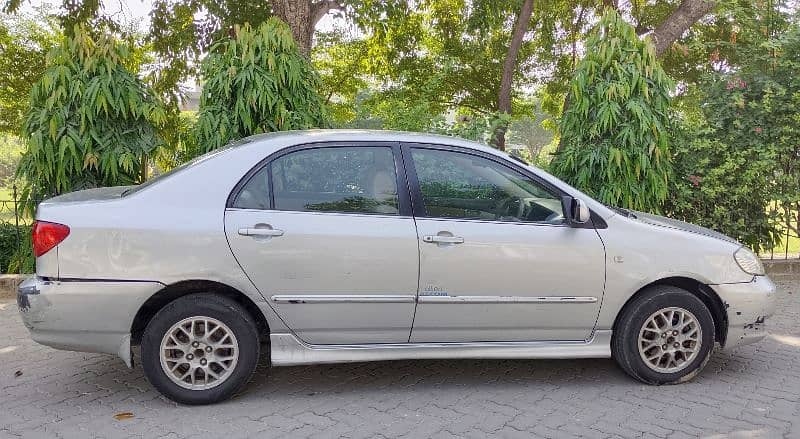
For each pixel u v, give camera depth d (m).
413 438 3.47
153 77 12.69
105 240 3.66
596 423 3.68
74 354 4.96
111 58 6.62
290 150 3.95
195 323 3.81
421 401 4.03
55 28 13.13
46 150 6.40
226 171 3.86
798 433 3.54
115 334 3.72
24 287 3.73
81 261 3.64
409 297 3.90
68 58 6.52
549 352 4.13
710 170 7.78
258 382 4.34
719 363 4.80
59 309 3.62
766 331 4.40
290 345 3.89
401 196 3.99
